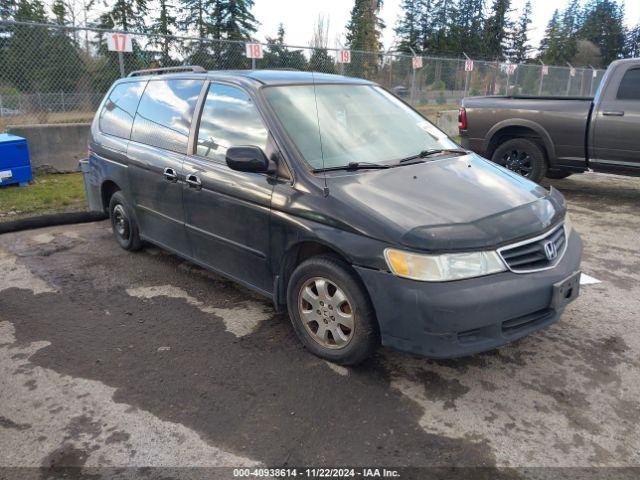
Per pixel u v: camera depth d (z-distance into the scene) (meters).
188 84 4.40
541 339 3.60
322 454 2.53
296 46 11.16
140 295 4.34
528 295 2.87
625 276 4.70
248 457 2.51
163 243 4.72
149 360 3.36
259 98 3.69
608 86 6.93
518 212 3.10
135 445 2.60
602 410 2.85
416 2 56.34
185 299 4.26
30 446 2.60
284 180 3.37
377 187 3.18
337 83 4.22
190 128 4.21
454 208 3.02
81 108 9.26
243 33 35.28
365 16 38.12
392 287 2.78
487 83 16.55
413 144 3.97
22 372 3.23
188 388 3.06
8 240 5.79
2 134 8.31
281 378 3.14
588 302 4.17
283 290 3.55
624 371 3.21
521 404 2.90
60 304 4.18
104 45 9.18
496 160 8.10
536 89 18.75
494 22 63.53
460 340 2.78
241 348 3.50
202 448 2.57
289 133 3.49
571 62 67.62
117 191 5.34
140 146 4.74
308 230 3.15
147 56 9.53
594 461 2.48
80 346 3.54
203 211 4.00
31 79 8.80
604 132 6.94
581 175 9.48
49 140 8.74
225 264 4.00
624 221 6.44
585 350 3.45
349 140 3.69
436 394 2.99
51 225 6.35
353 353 3.11
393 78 13.65
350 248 2.93
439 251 2.74
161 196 4.48
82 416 2.82
